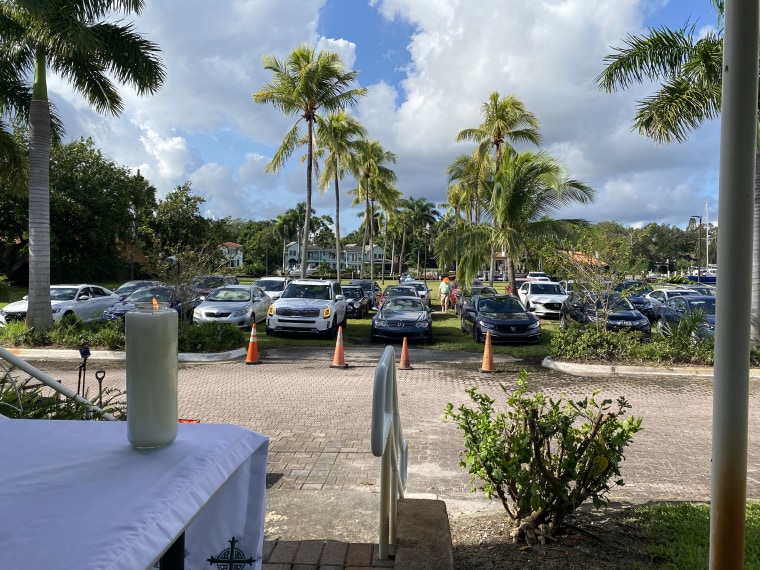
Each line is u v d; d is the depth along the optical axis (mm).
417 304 17750
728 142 2162
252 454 1937
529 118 26094
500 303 17797
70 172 39031
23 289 37375
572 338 12797
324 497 4762
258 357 13500
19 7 11977
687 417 8227
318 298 18109
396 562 3230
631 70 12734
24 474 1457
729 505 2201
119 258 45812
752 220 2145
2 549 1122
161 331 1626
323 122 24703
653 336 14844
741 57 2135
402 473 4145
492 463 3873
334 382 10531
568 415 3861
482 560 3568
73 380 10383
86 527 1212
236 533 1950
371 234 46875
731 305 2162
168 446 1673
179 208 36719
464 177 29891
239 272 20500
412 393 9719
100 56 13438
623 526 4098
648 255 78188
